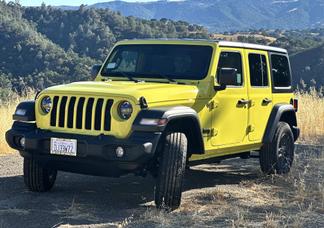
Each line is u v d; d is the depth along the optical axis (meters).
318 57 98.50
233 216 5.91
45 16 163.75
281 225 5.57
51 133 6.03
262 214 6.09
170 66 7.05
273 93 8.38
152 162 6.04
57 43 152.50
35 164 6.68
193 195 6.98
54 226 5.40
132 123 5.72
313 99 16.22
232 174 8.73
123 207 6.26
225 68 6.71
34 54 113.50
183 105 6.31
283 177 8.34
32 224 5.46
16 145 6.27
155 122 5.66
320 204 6.56
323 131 13.86
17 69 111.38
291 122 9.08
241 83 7.53
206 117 6.69
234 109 7.27
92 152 5.73
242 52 7.65
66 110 6.00
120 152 5.66
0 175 8.02
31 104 6.30
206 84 6.72
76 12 159.25
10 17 140.62
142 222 5.57
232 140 7.30
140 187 7.47
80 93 5.97
